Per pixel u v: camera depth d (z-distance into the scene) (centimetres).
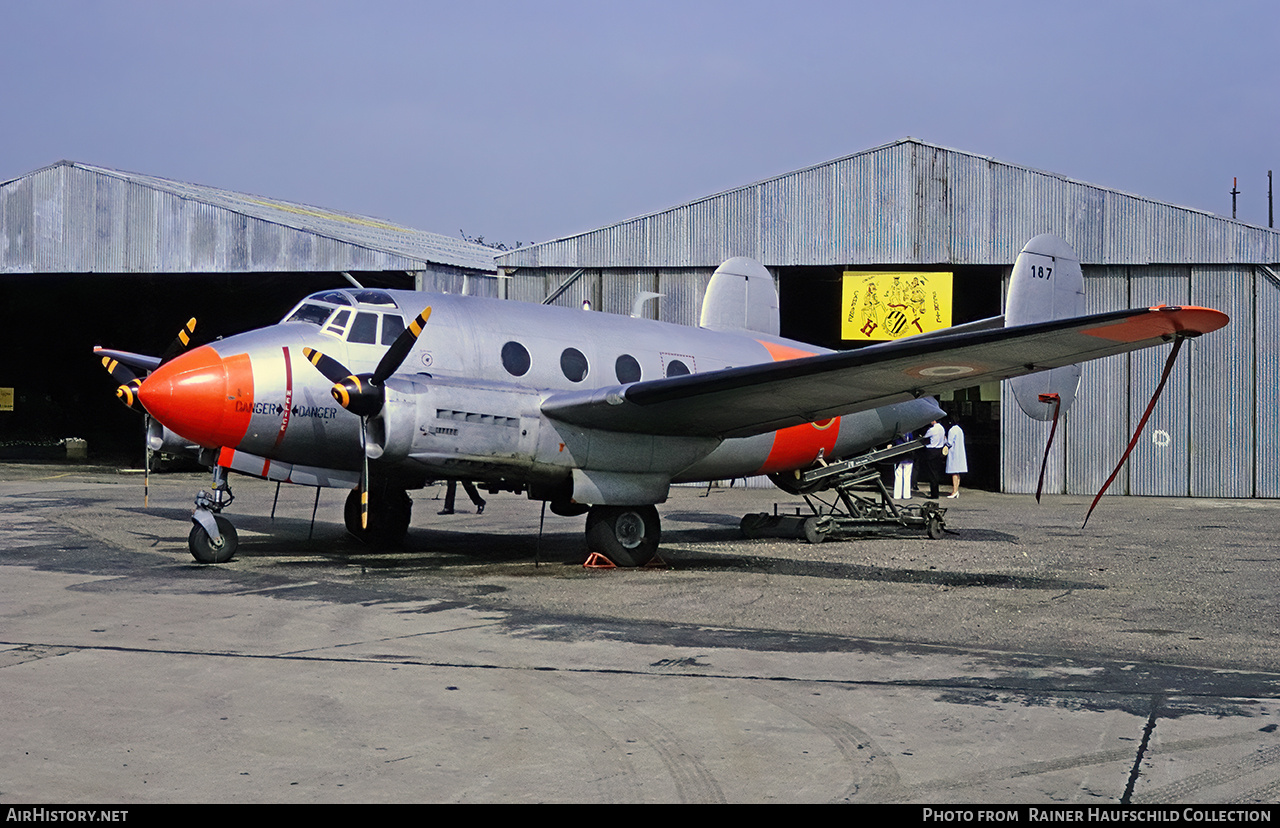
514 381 1303
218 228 2797
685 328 1580
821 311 4025
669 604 1011
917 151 2711
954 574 1252
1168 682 710
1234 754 554
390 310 1280
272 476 1250
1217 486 2659
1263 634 893
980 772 524
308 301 1300
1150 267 2681
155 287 3784
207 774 507
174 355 1278
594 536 1292
